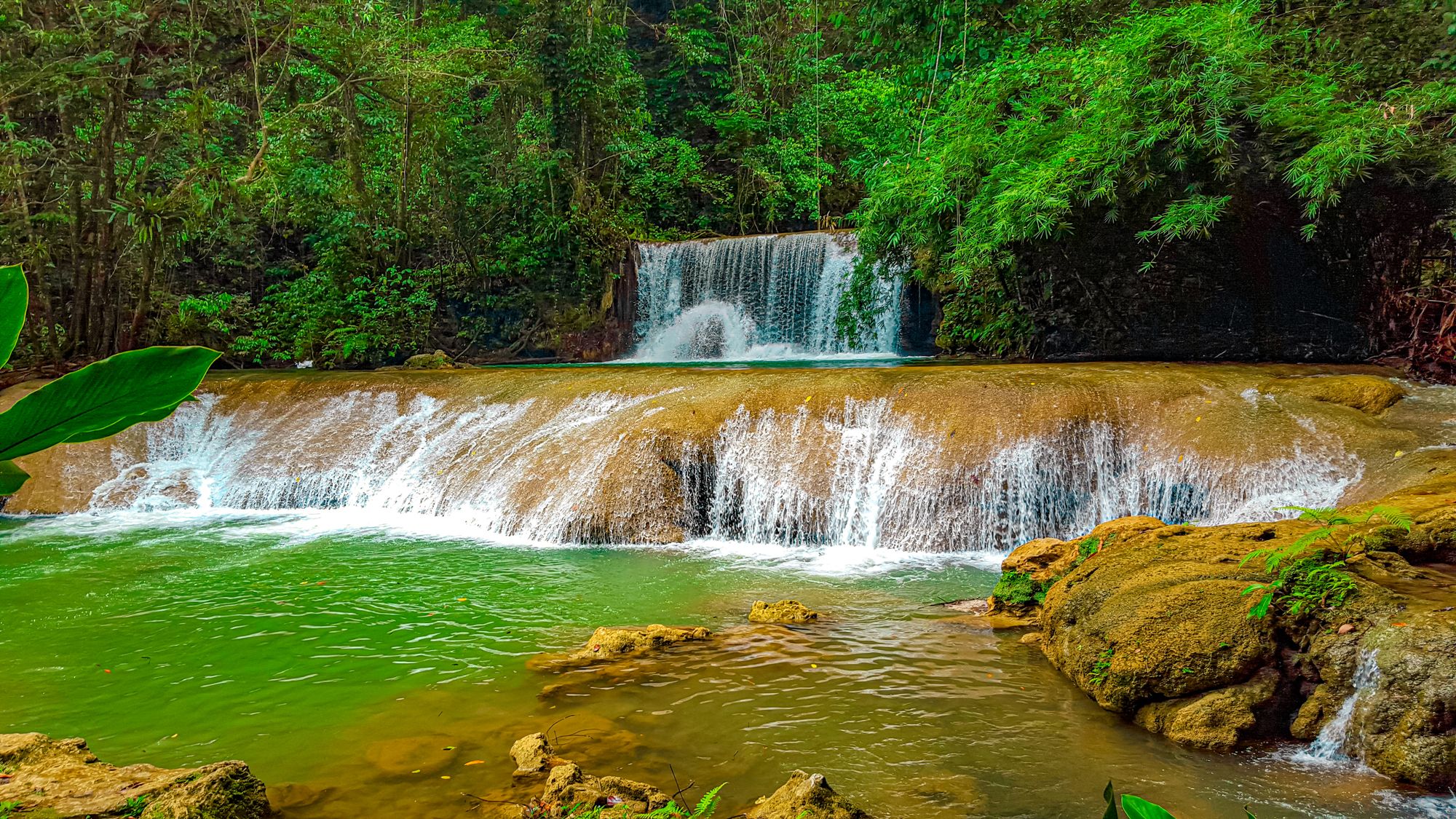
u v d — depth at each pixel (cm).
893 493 909
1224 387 902
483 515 1026
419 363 1822
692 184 2697
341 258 1995
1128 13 1312
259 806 379
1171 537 588
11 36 1598
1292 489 779
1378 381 887
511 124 2375
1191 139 1090
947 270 1474
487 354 2162
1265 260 1162
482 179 2275
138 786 363
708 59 2939
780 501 946
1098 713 477
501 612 694
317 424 1277
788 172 2702
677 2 3209
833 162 2845
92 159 1786
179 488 1196
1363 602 441
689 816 352
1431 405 852
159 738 475
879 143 2367
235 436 1293
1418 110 1075
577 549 916
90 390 128
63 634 654
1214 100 1062
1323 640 438
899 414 960
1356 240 1119
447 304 2162
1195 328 1235
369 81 2016
